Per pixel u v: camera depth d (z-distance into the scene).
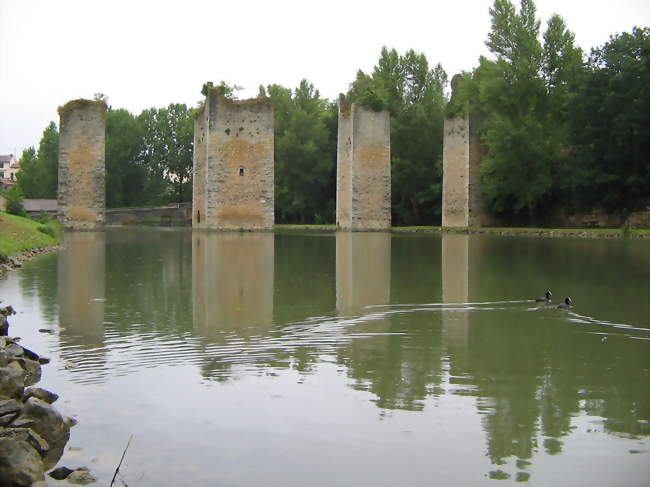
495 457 6.45
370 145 52.88
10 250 23.97
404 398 7.99
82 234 43.53
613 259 25.36
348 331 11.56
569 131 50.78
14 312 13.30
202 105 53.12
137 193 90.81
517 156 51.25
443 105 67.56
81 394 8.16
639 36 48.09
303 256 26.66
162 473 6.20
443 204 54.00
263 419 7.35
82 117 48.75
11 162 161.75
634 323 12.36
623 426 7.15
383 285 17.53
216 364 9.43
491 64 55.00
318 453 6.55
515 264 23.39
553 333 11.47
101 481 6.08
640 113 45.78
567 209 53.66
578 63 53.66
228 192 46.97
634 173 47.66
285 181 75.56
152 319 12.63
